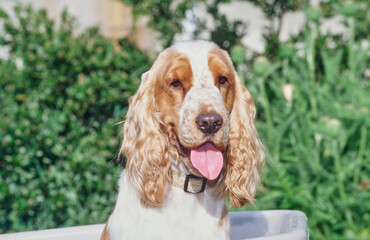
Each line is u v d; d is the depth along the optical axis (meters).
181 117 2.82
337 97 5.75
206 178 2.94
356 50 6.08
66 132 5.23
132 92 5.25
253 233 3.69
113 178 5.25
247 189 3.23
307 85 5.53
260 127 5.53
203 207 2.97
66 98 5.29
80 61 5.24
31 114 5.04
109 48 5.36
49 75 5.19
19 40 5.35
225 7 8.04
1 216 5.13
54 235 3.45
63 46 5.23
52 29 5.45
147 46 7.01
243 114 3.25
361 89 5.68
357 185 5.31
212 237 2.92
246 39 8.09
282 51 5.57
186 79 2.87
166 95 2.94
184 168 2.96
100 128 5.41
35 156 5.08
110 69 5.32
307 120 5.32
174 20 6.37
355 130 5.52
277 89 5.60
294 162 5.38
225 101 3.01
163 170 2.95
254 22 7.95
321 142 5.45
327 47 6.36
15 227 5.11
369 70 6.52
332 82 5.68
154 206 2.93
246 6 7.95
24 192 5.05
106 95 5.22
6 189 5.00
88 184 5.15
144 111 3.04
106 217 5.20
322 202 5.05
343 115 5.19
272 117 5.88
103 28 7.25
